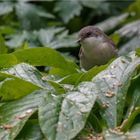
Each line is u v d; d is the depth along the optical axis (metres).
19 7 19.83
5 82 6.72
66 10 19.89
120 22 18.92
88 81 6.93
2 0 19.97
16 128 6.06
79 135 6.07
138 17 19.66
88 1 20.11
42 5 20.88
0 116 6.36
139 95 6.75
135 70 7.08
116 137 5.90
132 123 6.20
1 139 5.96
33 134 6.13
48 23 19.81
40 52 8.32
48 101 6.24
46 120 5.95
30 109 6.35
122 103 6.55
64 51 18.06
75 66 8.80
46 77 7.59
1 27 18.05
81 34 14.29
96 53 13.88
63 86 7.04
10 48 17.11
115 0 21.02
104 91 6.68
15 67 7.29
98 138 6.00
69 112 6.07
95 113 6.56
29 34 17.72
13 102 6.58
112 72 6.97
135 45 16.89
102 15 20.73
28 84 6.78
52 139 5.73
